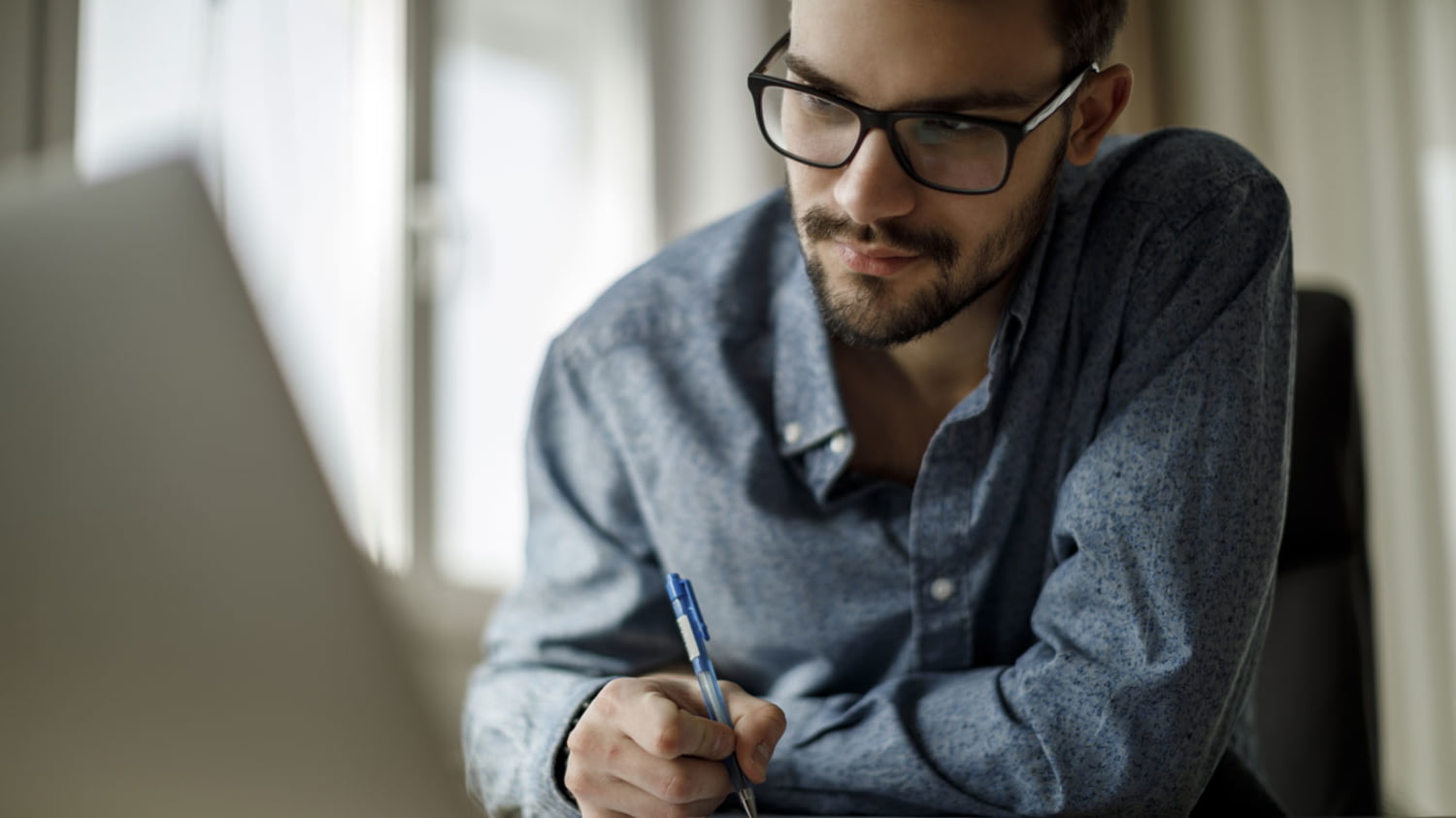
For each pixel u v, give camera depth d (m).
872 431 1.09
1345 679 1.44
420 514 2.30
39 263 0.40
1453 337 3.10
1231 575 0.92
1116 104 1.03
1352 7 3.15
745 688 1.13
